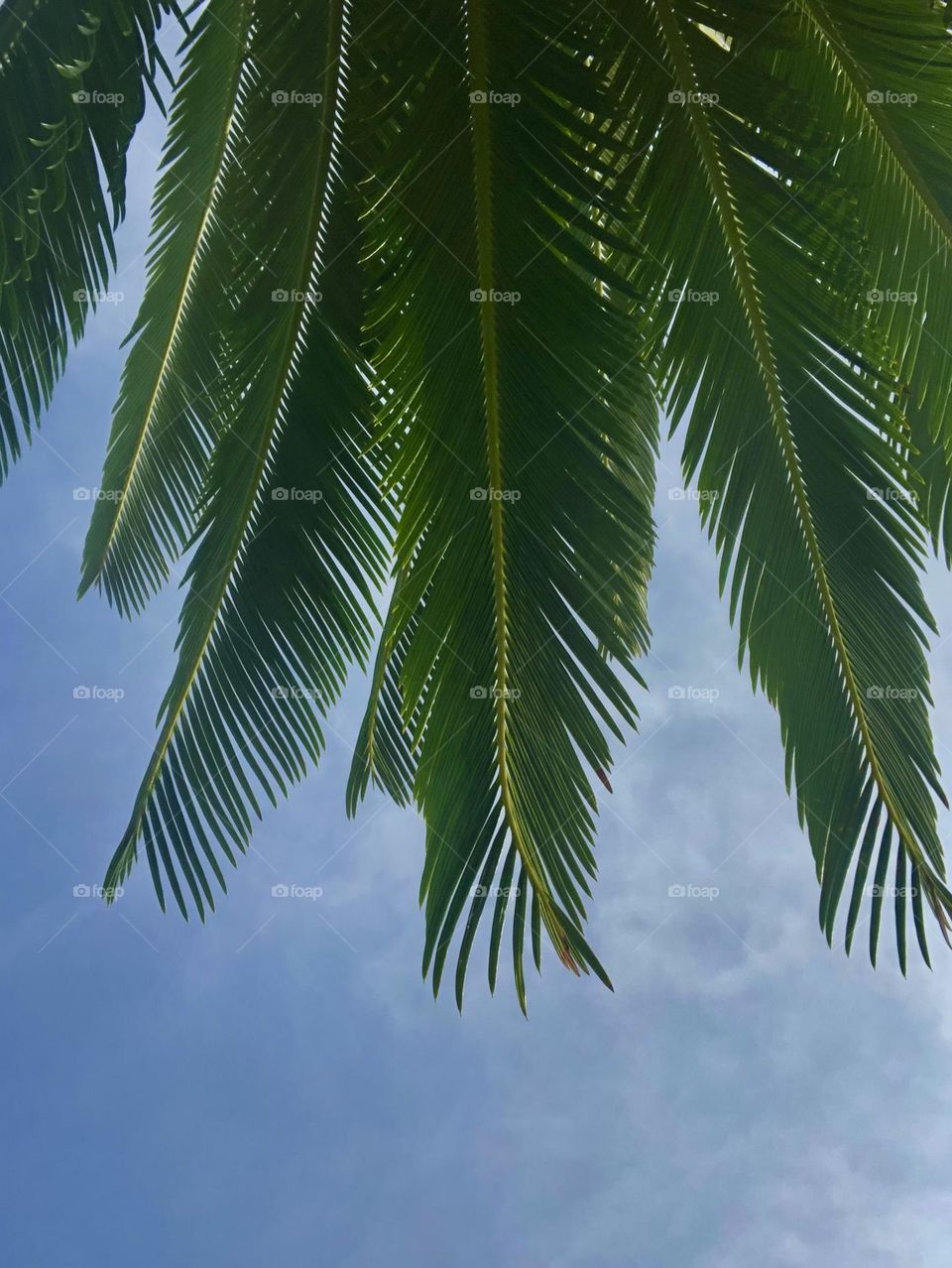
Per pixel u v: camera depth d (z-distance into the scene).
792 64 2.74
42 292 2.87
